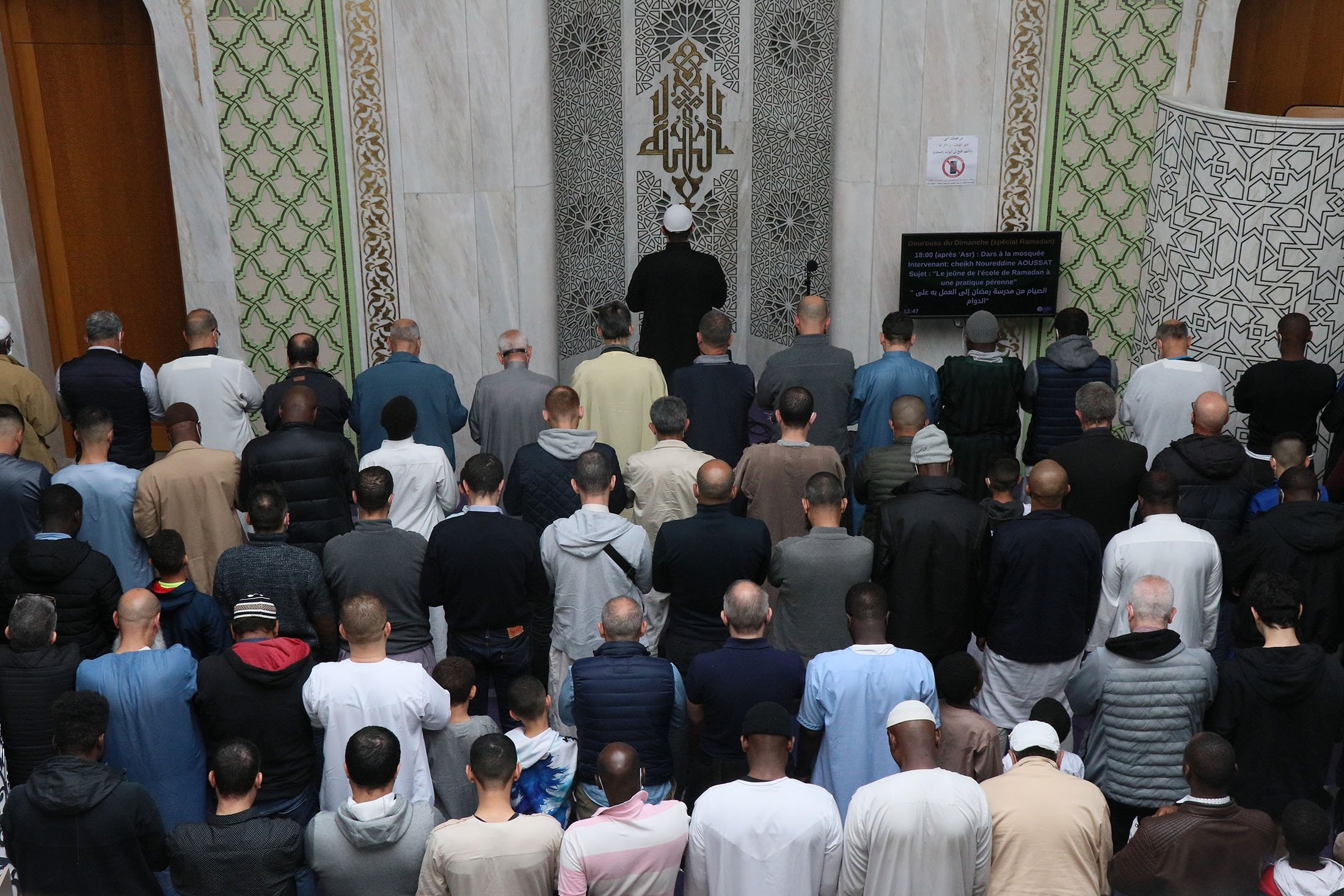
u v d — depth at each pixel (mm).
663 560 4547
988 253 7578
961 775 3377
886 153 7535
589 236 8703
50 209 7598
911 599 4559
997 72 7348
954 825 3244
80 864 3518
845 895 3383
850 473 6547
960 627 4609
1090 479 5105
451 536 4438
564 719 4293
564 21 8023
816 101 8055
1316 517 4637
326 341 7809
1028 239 7555
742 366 6129
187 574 4570
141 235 7730
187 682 4020
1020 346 7906
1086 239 7629
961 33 7289
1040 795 3391
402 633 4570
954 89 7395
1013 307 7680
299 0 7160
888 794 3283
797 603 4562
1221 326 7117
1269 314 6977
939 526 4500
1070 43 7273
